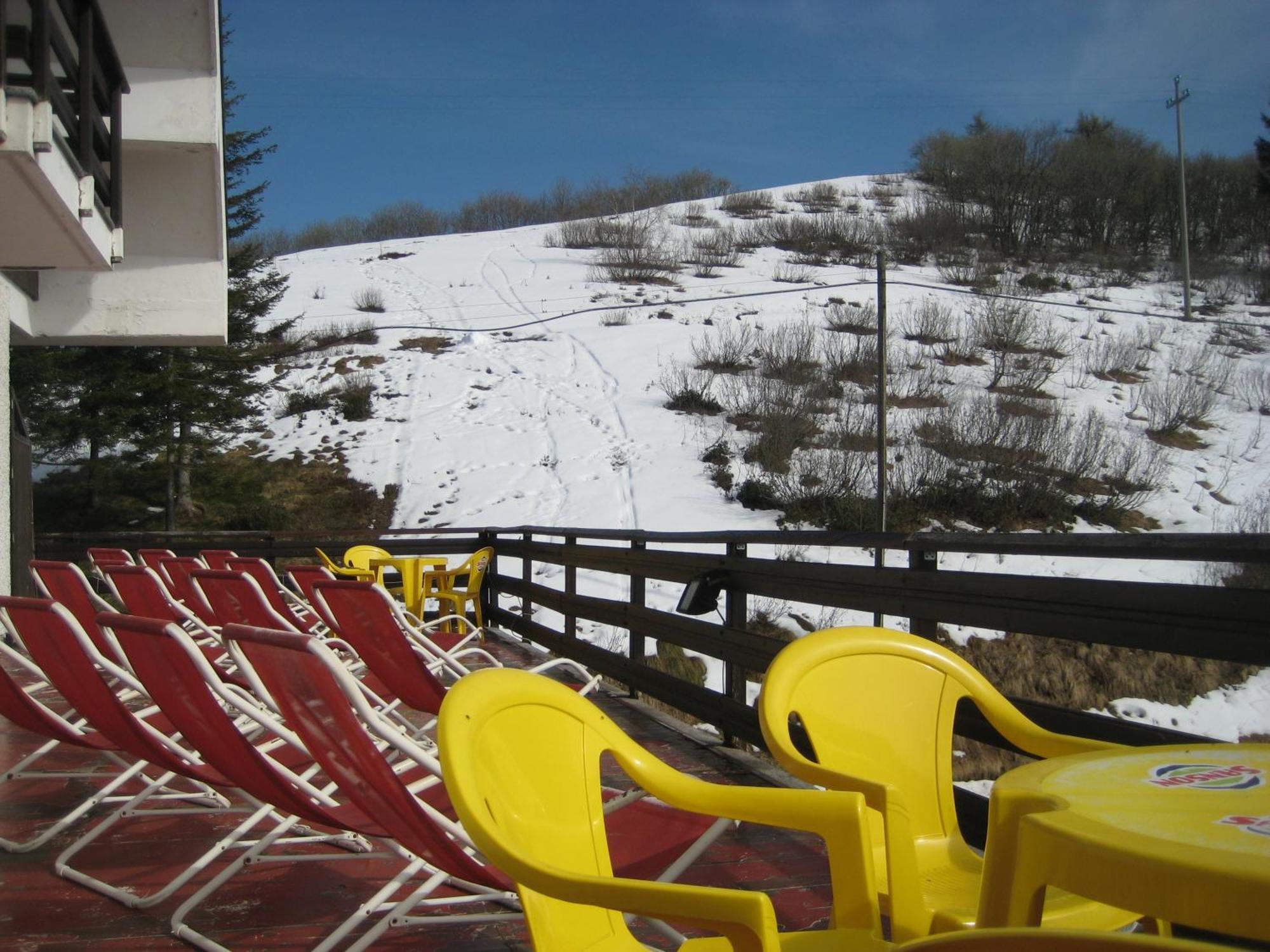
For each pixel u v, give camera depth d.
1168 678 7.26
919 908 1.65
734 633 4.18
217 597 4.04
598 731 1.77
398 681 3.44
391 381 24.34
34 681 5.96
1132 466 18.45
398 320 29.91
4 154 4.37
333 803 2.46
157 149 7.06
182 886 2.72
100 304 7.16
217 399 18.08
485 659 7.14
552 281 36.47
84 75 5.34
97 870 2.95
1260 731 6.50
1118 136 46.50
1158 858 1.01
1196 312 31.59
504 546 8.77
